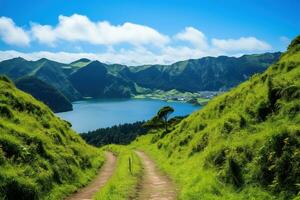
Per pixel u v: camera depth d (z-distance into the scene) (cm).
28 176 2289
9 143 2506
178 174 3459
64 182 2773
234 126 3309
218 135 3422
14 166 2302
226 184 2328
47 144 3166
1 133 2623
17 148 2531
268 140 2284
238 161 2388
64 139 4028
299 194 1775
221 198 2098
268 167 2103
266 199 1920
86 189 2941
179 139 5200
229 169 2377
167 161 4741
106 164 5006
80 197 2564
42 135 3319
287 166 1989
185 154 4322
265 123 2928
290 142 2119
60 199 2423
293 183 1892
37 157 2669
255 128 2981
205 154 3309
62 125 4556
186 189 2525
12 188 2002
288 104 2845
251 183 2153
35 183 2222
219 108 4538
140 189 2756
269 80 3212
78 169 3391
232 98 4422
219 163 2772
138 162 5106
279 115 2853
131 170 3909
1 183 1969
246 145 2506
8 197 1947
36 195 2112
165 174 3828
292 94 2914
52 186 2503
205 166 2938
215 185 2330
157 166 4797
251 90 3953
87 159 4156
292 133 2172
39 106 4153
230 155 2547
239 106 3834
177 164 4144
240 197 2055
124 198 2272
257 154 2283
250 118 3197
